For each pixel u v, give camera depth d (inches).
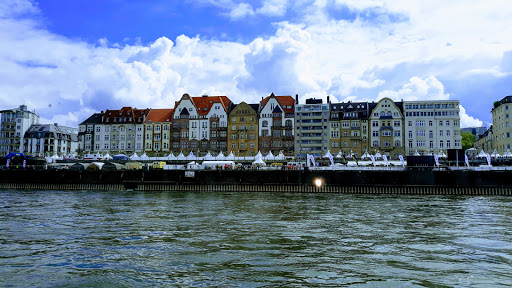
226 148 4982.8
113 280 749.9
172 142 5142.7
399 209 1792.6
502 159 3351.4
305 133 4881.9
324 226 1314.0
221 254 936.3
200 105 5251.0
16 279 754.8
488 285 727.1
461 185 2679.6
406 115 4660.4
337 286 717.3
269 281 742.5
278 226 1311.5
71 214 1616.6
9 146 5743.1
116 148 5280.5
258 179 3043.8
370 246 1019.9
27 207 1870.1
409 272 800.3
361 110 4849.9
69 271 805.2
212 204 2005.4
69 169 3417.8
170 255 927.7
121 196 2539.4
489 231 1229.1
